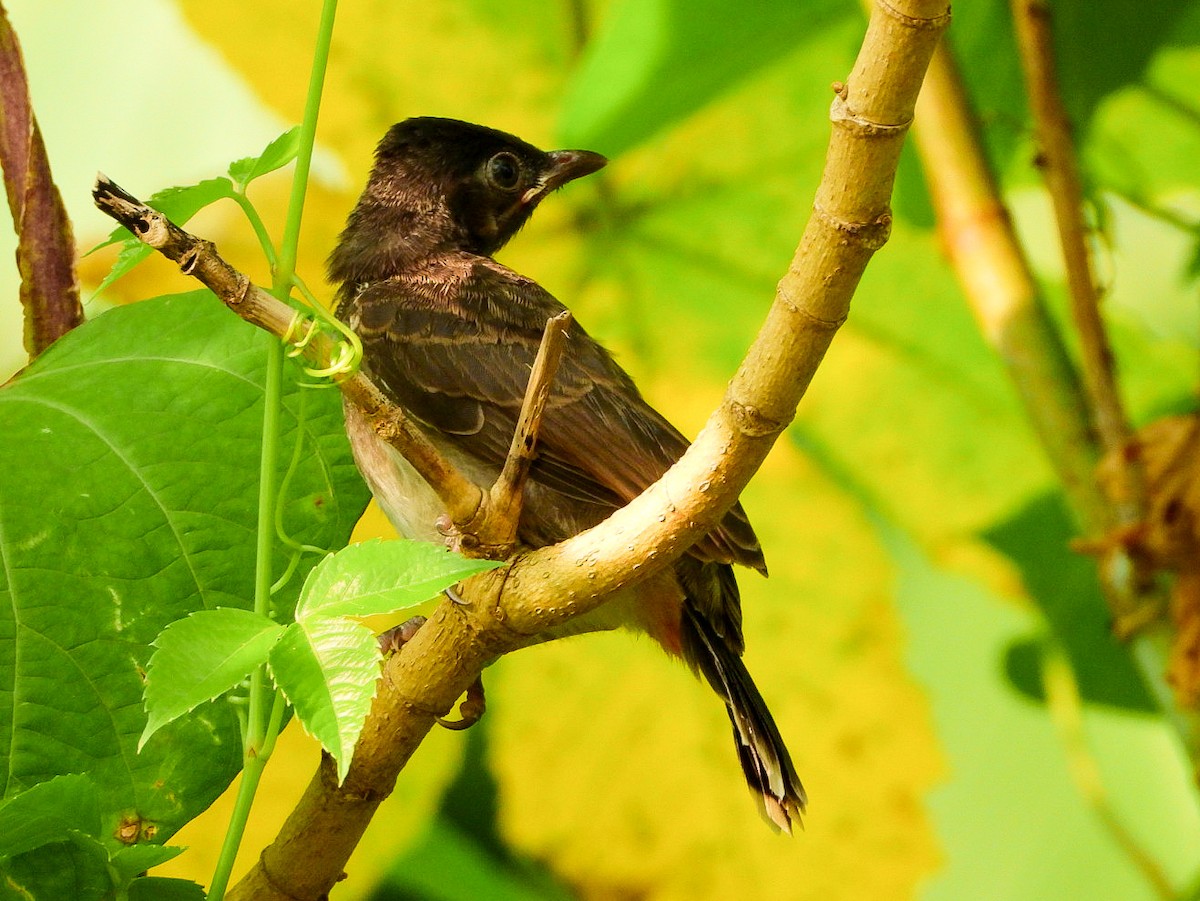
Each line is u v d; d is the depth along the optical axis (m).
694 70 3.36
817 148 3.41
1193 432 3.34
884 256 3.43
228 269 3.22
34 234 3.29
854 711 3.45
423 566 3.22
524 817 3.43
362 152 3.41
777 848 3.43
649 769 3.43
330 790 3.26
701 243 3.42
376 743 3.25
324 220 3.41
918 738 3.45
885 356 3.44
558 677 3.43
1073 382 3.36
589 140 3.38
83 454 3.27
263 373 3.28
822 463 3.44
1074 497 3.35
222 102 3.41
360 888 3.41
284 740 3.41
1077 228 3.35
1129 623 3.34
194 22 3.41
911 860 3.44
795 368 3.22
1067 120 3.35
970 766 3.45
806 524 3.45
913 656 3.45
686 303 3.42
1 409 3.27
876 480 3.44
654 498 3.23
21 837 3.24
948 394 3.44
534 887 3.43
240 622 3.22
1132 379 3.42
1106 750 3.46
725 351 3.42
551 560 3.24
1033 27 3.35
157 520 3.27
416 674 3.25
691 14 3.35
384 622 3.40
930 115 3.37
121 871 3.25
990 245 3.36
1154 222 3.43
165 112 3.41
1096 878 3.44
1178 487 3.34
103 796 3.26
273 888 3.26
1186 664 3.33
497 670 3.43
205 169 3.41
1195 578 3.34
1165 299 3.43
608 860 3.43
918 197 3.41
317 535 3.28
